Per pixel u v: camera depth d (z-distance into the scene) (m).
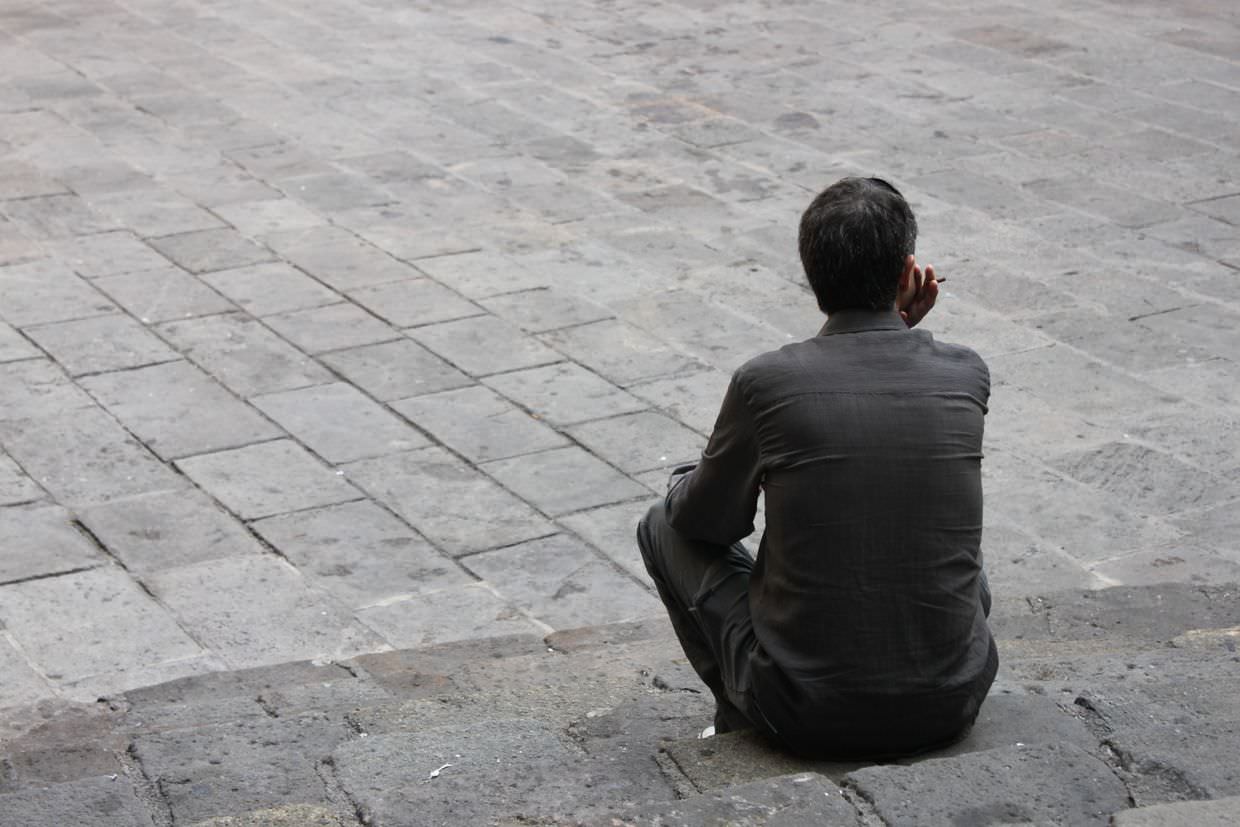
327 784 3.71
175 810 3.62
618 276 10.12
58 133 12.77
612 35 16.03
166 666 6.06
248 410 8.28
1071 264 10.25
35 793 3.61
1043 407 8.29
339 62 14.97
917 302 3.55
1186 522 7.12
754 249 10.59
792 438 3.34
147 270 10.12
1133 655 4.45
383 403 8.39
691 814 3.08
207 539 7.04
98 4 17.25
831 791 3.15
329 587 6.68
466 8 17.20
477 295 9.81
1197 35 15.89
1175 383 8.55
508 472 7.69
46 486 7.46
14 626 6.31
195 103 13.64
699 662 3.92
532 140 12.77
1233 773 3.25
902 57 15.13
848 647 3.36
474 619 6.45
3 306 9.52
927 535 3.33
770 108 13.59
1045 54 15.20
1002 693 3.91
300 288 9.89
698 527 3.66
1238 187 11.65
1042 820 3.06
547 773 3.57
